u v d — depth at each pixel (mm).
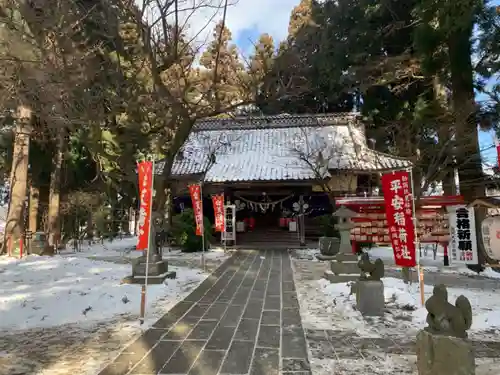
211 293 9164
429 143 19391
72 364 4828
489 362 4965
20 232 15117
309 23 20688
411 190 7605
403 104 19578
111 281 9906
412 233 7512
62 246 19750
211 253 17141
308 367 4781
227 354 5223
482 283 10477
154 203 10883
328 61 19078
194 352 5289
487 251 8750
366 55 18672
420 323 6629
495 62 13492
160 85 10477
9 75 9953
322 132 23984
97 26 11688
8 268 11758
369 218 14320
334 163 20188
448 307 4176
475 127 14562
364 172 19750
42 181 21891
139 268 9906
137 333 6102
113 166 15602
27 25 9844
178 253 17359
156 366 4781
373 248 19297
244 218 24000
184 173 20953
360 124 23766
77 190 22203
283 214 23703
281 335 6062
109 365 4805
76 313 7246
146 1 10672
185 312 7434
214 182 19766
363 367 4785
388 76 17406
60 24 9039
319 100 27031
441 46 14555
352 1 18844
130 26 11250
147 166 7566
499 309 7555
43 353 5215
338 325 6605
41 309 7383
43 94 9977
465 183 14273
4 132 17797
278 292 9297
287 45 17516
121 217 27547
